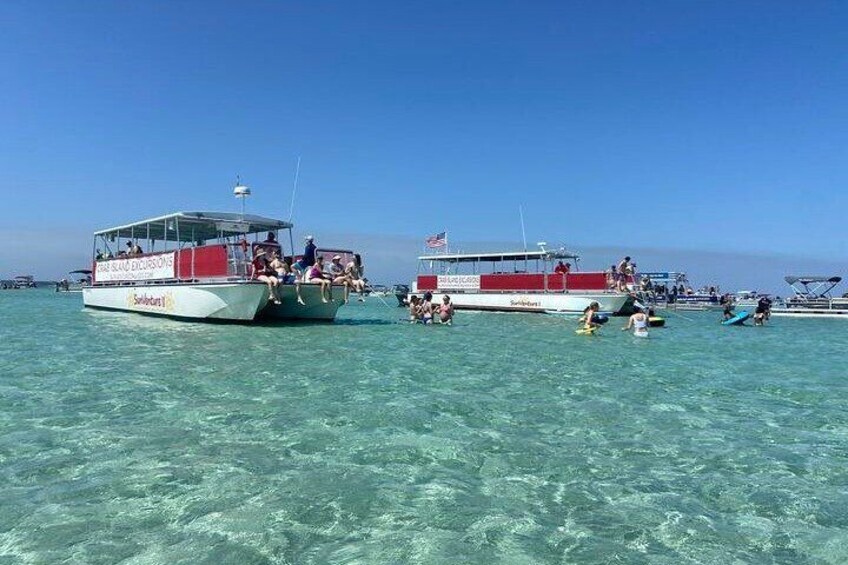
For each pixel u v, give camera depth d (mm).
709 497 5461
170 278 24766
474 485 5645
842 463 6469
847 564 4262
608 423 8031
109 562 4078
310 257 23922
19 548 4258
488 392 9930
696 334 24125
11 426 7352
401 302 45906
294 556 4207
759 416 8602
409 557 4227
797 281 47156
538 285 35375
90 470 5832
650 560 4266
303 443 6820
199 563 4086
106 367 11891
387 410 8445
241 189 23891
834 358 15875
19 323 23062
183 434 7098
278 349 15086
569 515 5008
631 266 32844
